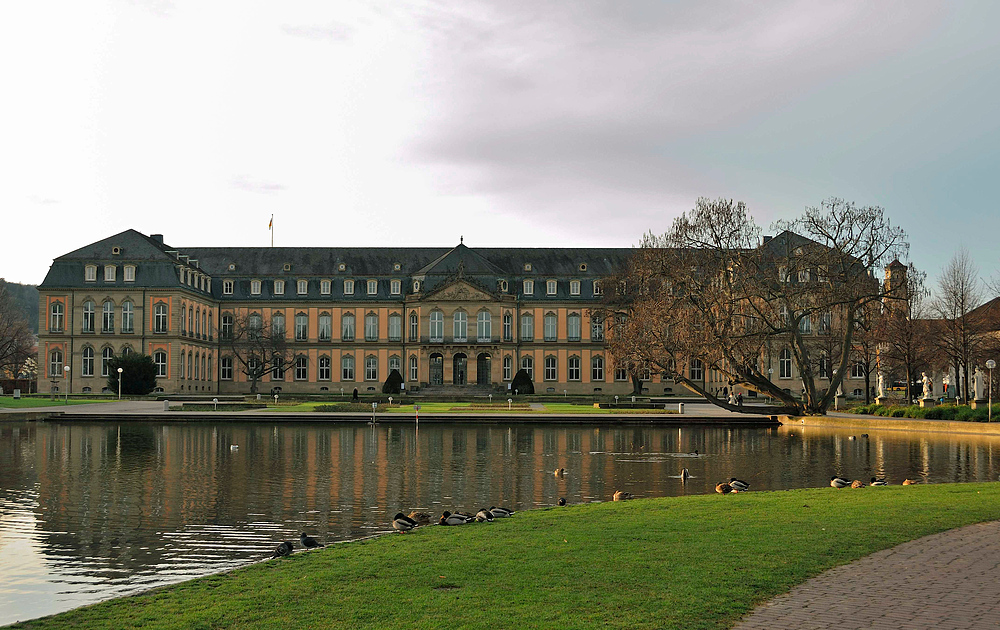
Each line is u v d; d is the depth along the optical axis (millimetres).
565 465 39562
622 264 116750
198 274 114750
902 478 34750
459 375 119625
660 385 119125
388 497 30453
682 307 69125
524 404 91312
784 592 13422
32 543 23172
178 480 34625
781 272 73812
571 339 120000
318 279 121312
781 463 40344
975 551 16219
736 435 57344
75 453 44375
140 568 20500
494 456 43406
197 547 22641
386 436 55469
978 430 57219
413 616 12516
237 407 78875
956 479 34250
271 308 120625
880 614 12219
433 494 31078
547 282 120812
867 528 18609
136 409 75938
